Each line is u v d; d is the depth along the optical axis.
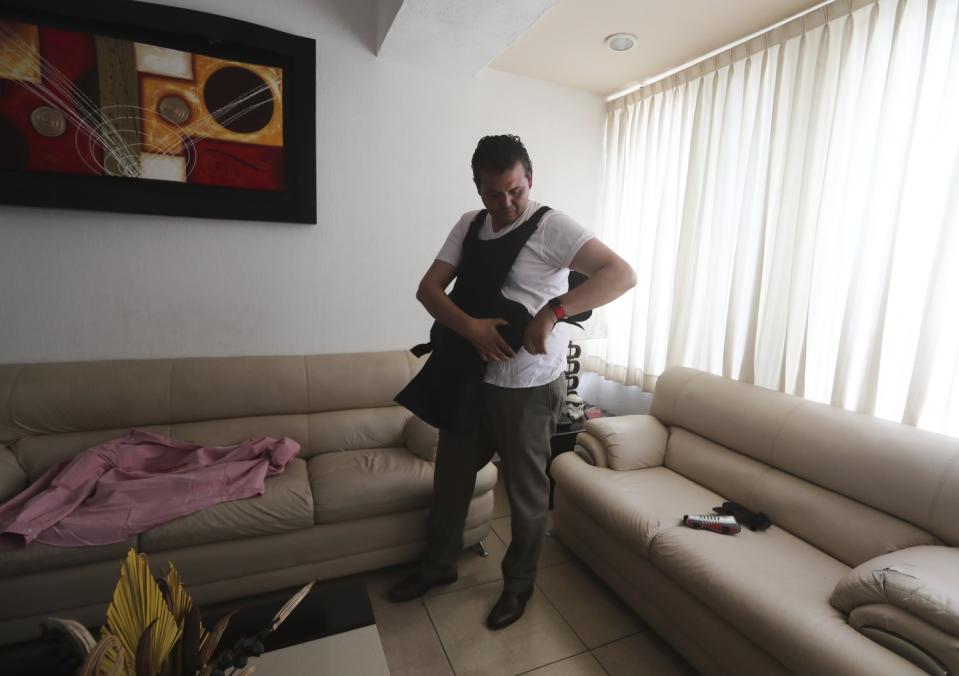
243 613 1.15
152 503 1.53
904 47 1.67
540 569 1.99
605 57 2.41
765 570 1.39
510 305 1.37
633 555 1.68
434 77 2.40
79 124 1.82
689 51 2.32
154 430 1.91
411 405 1.53
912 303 1.68
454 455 1.64
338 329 2.40
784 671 1.20
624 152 2.86
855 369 1.83
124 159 1.90
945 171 1.59
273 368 2.12
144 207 1.95
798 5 1.88
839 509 1.54
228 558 1.58
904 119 1.69
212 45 1.95
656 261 2.63
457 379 1.45
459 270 1.50
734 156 2.26
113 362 1.96
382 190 2.38
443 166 2.49
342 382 2.20
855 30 1.81
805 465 1.66
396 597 1.72
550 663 1.52
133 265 2.01
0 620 1.38
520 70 2.58
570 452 2.20
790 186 2.01
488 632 1.62
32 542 1.38
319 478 1.80
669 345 2.54
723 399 2.01
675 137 2.55
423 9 1.77
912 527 1.40
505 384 1.46
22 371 1.83
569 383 2.79
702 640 1.41
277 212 2.15
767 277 2.13
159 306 2.07
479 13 1.80
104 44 1.81
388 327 2.50
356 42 2.21
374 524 1.77
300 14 2.10
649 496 1.82
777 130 2.05
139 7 1.80
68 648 0.70
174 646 0.76
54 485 1.55
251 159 2.08
